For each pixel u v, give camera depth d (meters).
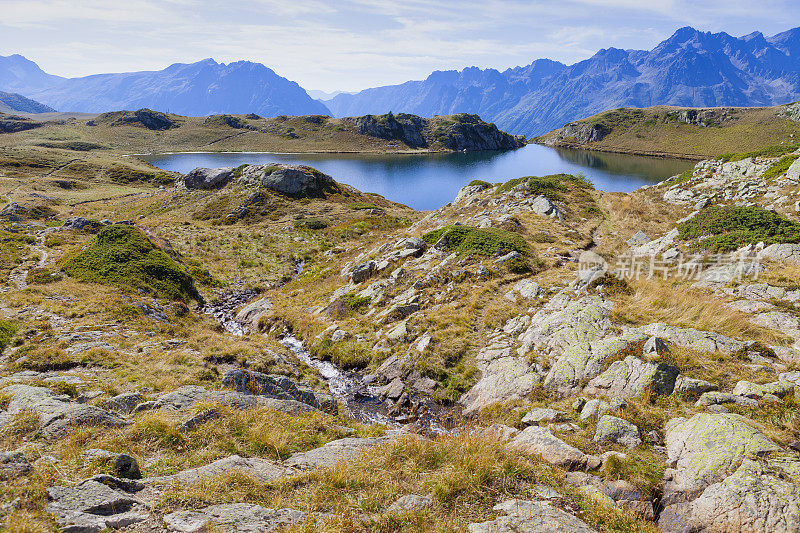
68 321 18.17
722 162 49.44
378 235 49.38
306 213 62.59
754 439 7.26
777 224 22.84
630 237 33.56
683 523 6.64
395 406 14.87
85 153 168.50
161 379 13.02
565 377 12.13
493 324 17.66
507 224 33.69
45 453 7.09
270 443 8.93
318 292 29.45
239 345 17.88
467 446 8.36
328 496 6.81
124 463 6.83
